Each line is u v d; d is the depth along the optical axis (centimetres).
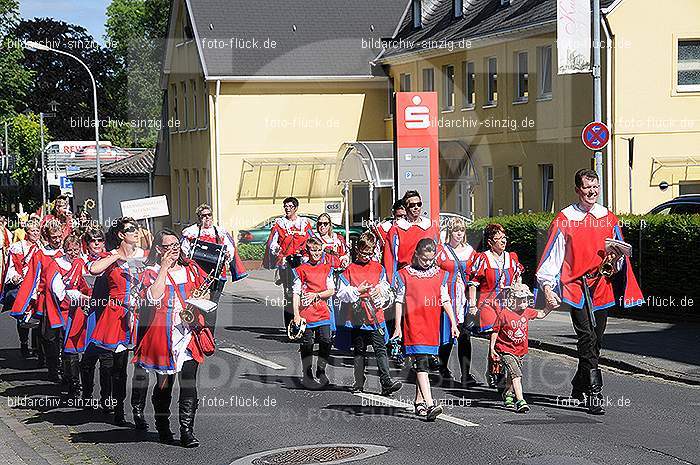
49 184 5331
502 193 2614
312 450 906
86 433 1016
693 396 1138
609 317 1816
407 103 1630
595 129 1945
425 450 892
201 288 941
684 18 2803
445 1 3419
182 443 939
